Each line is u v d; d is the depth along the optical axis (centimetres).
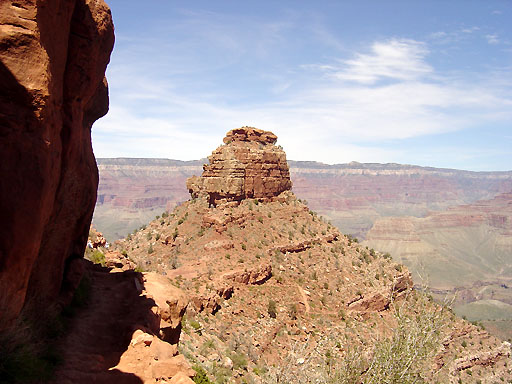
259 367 3588
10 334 1042
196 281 5225
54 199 1309
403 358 1359
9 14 1038
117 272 2259
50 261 1512
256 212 7862
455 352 5575
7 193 980
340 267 6981
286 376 1483
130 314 1608
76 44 1430
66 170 1468
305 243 7425
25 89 1030
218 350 3319
